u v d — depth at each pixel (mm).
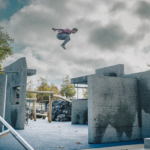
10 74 13359
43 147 5898
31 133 9172
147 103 7770
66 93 33750
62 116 18250
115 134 7188
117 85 7648
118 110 7453
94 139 6680
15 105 11586
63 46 9961
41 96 33562
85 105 14836
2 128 8992
